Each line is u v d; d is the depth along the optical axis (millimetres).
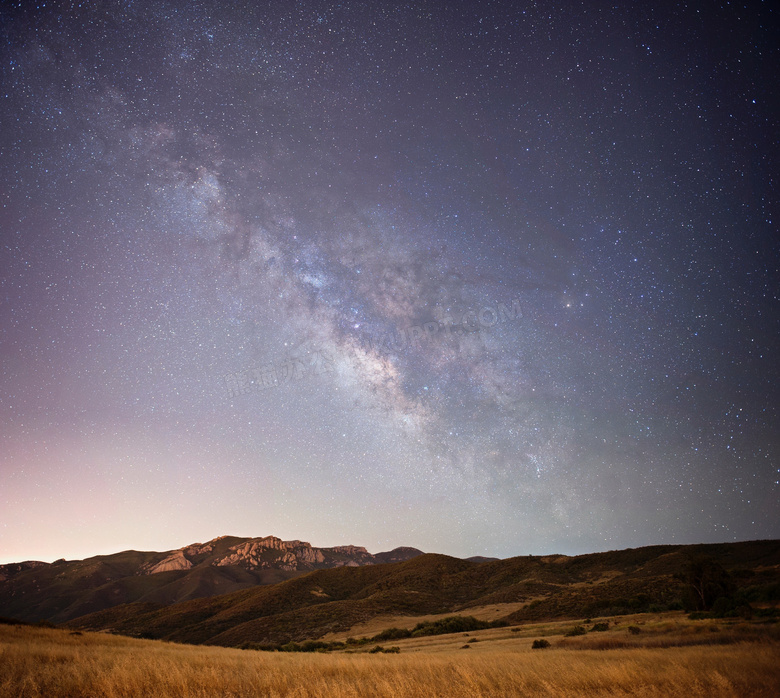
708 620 28078
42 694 12016
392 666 16672
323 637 67438
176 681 12977
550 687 11961
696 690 10695
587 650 20625
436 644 39875
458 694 12242
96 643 28094
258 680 14016
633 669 12617
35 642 24703
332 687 12859
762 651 14531
